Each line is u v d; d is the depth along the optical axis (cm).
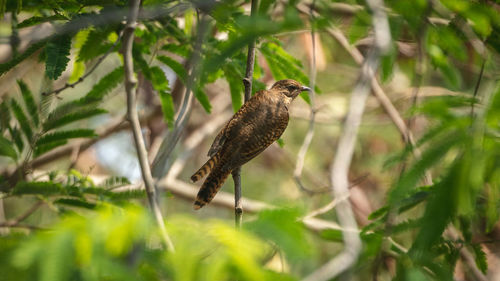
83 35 930
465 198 562
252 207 1716
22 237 438
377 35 577
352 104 532
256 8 665
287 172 1981
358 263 726
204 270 396
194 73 684
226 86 1867
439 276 652
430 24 865
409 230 741
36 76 1246
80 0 908
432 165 561
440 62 972
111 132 1567
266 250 432
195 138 1762
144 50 1070
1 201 1210
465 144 559
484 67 896
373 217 905
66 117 925
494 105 554
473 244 952
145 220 421
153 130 1622
